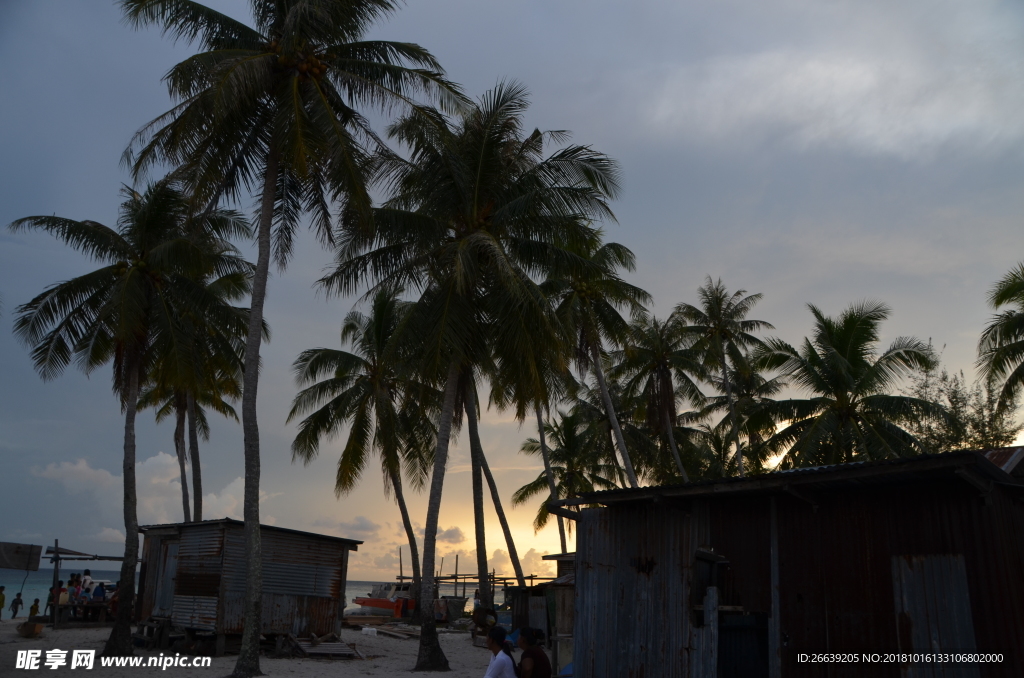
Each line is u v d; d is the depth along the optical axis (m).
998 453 11.08
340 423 30.47
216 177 17.38
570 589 21.36
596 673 12.29
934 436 26.62
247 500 15.40
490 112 18.92
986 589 8.51
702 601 11.52
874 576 9.52
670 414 32.59
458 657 20.95
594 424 40.72
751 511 11.01
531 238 19.39
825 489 10.11
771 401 29.22
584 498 12.52
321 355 30.02
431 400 27.95
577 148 18.78
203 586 19.94
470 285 18.00
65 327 19.11
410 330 18.55
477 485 25.72
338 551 22.06
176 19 16.81
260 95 16.80
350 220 18.12
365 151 17.48
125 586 17.30
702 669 10.76
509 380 18.58
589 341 26.52
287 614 20.47
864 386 26.97
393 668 18.00
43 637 21.30
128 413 18.14
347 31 17.62
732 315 33.34
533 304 17.52
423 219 18.44
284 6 17.16
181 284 19.03
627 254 26.73
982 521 8.73
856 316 28.39
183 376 18.62
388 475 31.66
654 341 32.56
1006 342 22.09
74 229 18.30
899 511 9.50
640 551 12.27
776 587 10.41
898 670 9.04
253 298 16.20
